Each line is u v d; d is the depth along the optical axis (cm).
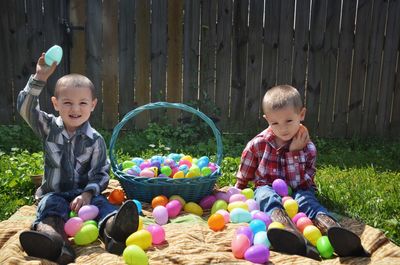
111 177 426
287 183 355
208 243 277
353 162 514
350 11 590
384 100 613
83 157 324
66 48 582
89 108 315
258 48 596
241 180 373
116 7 578
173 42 592
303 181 354
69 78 310
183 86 605
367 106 615
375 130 616
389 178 444
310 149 356
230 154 530
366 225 302
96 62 589
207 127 605
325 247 267
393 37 599
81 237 271
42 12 573
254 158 366
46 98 592
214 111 600
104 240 274
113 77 595
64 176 321
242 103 611
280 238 263
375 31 596
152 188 333
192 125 601
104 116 605
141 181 331
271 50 597
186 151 546
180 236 279
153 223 305
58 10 574
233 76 604
